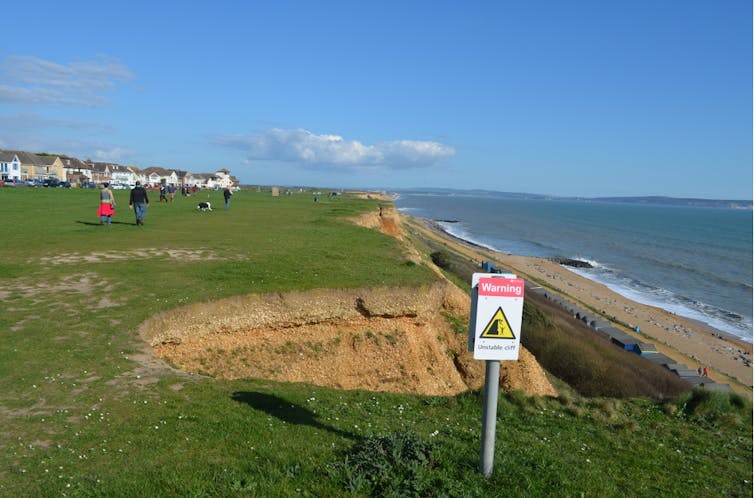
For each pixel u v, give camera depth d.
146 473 5.56
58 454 5.97
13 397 7.50
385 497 5.26
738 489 6.50
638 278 60.19
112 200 26.25
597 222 157.00
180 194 75.00
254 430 6.88
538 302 34.72
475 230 115.31
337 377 14.27
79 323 10.84
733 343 36.09
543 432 7.98
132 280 14.34
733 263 74.25
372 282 15.73
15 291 12.84
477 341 5.47
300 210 44.72
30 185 80.44
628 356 26.28
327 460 5.99
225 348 13.13
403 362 15.16
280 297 14.20
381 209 54.09
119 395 7.89
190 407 7.62
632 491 6.16
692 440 8.16
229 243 21.61
